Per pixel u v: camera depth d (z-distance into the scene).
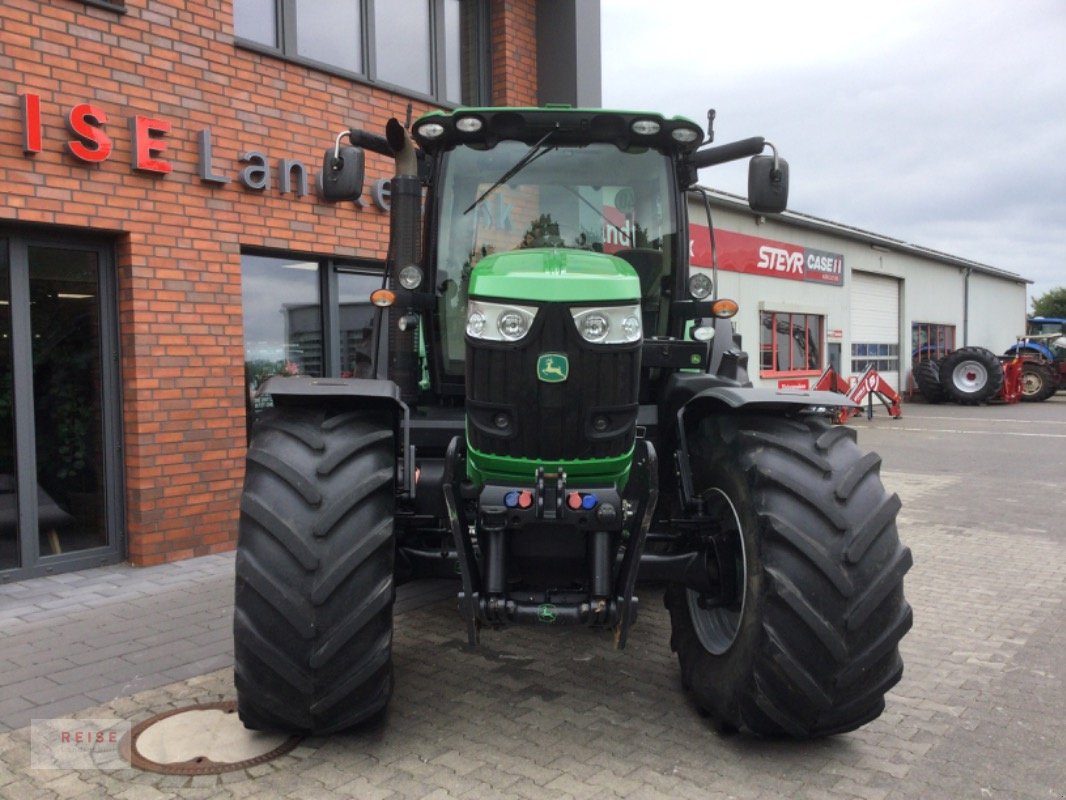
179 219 6.05
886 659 3.04
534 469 3.09
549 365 2.92
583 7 9.24
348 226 7.22
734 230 15.81
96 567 5.88
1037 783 3.06
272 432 3.21
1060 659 4.30
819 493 3.02
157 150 5.83
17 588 5.42
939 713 3.64
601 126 3.88
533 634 4.58
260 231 6.57
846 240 20.06
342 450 3.09
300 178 6.82
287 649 2.93
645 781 3.02
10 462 5.57
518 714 3.57
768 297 17.11
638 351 3.04
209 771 3.07
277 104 6.72
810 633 2.93
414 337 4.02
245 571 2.95
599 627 3.22
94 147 5.53
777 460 3.09
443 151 3.94
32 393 5.59
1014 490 9.41
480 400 3.04
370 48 7.54
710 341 4.36
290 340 7.06
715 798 2.91
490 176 3.95
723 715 3.26
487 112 3.75
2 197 5.18
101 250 5.84
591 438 3.02
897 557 3.06
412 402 4.02
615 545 3.26
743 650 3.08
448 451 3.20
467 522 3.28
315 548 2.95
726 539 3.39
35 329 5.60
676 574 3.40
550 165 3.95
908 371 23.66
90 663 4.17
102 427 5.91
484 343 2.96
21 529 5.57
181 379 6.07
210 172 6.17
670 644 4.07
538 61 9.41
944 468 11.11
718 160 4.05
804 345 18.69
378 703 3.10
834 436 3.23
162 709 3.63
